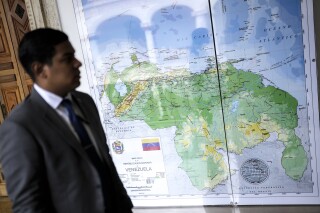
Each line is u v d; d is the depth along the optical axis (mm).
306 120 2039
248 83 2061
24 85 2709
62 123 1146
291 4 1870
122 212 1386
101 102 2336
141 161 2393
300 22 1886
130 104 2295
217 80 2105
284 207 2229
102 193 1188
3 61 2668
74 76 1169
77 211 1144
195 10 2012
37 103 1132
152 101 2254
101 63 2260
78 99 1351
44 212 1078
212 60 2078
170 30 2086
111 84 2287
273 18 1916
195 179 2332
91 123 1333
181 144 2291
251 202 2275
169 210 2428
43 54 1080
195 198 2365
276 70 1998
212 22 2006
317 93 1974
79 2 2160
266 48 1976
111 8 2131
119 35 2176
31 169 1038
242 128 2154
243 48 2008
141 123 2316
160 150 2340
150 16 2090
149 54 2168
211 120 2193
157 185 2410
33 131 1068
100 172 1247
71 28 2223
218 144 2225
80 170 1146
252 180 2234
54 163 1096
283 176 2176
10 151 1038
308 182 2145
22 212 1040
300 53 1938
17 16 2514
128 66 2227
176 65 2146
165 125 2281
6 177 1056
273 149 2143
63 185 1120
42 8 2195
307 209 2188
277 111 2066
